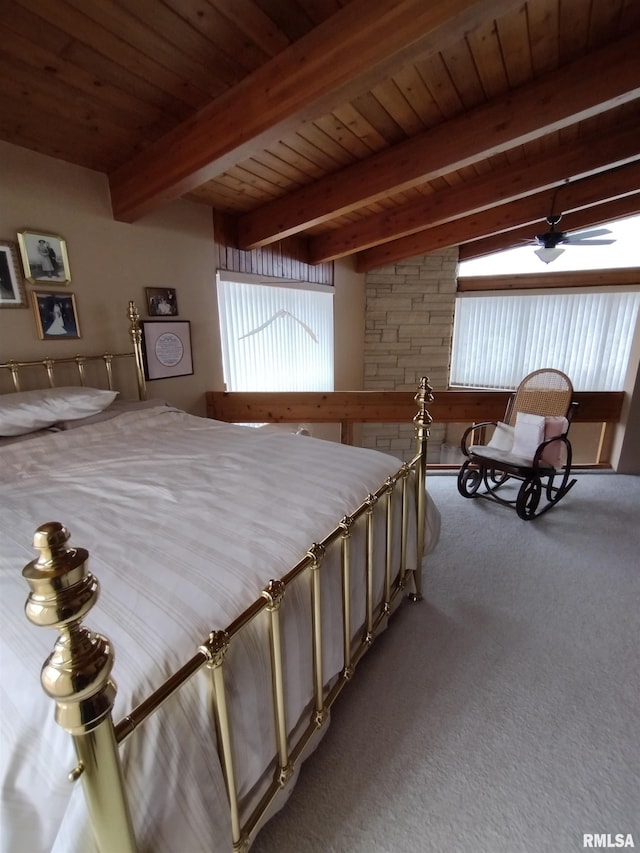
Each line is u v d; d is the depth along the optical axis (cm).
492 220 403
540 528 276
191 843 73
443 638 180
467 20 132
